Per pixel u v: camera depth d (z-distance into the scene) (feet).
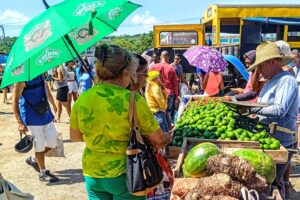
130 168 7.66
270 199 8.25
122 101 7.72
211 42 43.19
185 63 44.16
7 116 37.52
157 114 17.52
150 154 7.82
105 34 12.03
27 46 8.43
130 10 13.10
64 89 30.60
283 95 10.93
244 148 10.52
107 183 7.94
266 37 38.65
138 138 7.73
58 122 32.09
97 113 7.76
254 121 11.51
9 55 9.18
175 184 8.36
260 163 8.71
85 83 30.37
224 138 11.10
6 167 20.15
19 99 15.69
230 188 7.30
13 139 26.91
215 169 7.98
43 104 16.44
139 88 13.00
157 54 41.19
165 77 25.29
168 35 44.78
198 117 12.84
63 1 9.09
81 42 11.49
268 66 11.37
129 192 7.86
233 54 39.78
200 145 8.94
